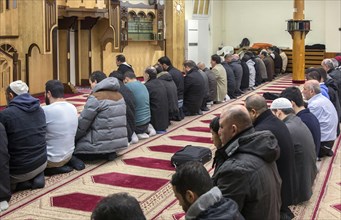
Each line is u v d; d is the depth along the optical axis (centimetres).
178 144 661
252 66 1283
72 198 441
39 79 1096
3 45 1054
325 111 577
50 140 498
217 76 1027
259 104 371
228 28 2077
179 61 1695
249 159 283
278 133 365
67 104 509
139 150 621
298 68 1458
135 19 1507
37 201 432
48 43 1046
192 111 885
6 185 412
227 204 207
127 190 465
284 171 368
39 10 1030
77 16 1198
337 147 654
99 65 1375
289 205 393
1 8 1052
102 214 159
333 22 1847
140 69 1559
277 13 1997
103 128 545
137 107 677
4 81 953
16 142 440
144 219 163
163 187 476
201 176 216
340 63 1079
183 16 1708
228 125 303
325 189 482
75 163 530
